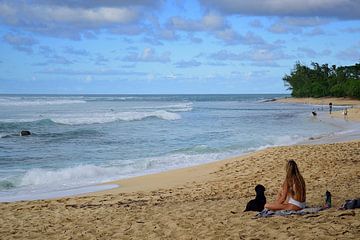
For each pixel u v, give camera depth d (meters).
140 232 8.20
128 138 30.81
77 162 20.80
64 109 66.31
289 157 18.67
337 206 9.03
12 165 19.97
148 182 15.80
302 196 8.65
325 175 14.36
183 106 92.44
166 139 30.17
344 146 21.34
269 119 51.19
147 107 82.62
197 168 18.11
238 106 99.25
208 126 41.06
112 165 19.75
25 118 45.47
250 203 9.30
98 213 10.45
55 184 15.91
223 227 7.86
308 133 33.03
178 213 9.67
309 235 6.66
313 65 153.50
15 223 9.77
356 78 126.88
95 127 39.22
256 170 16.53
